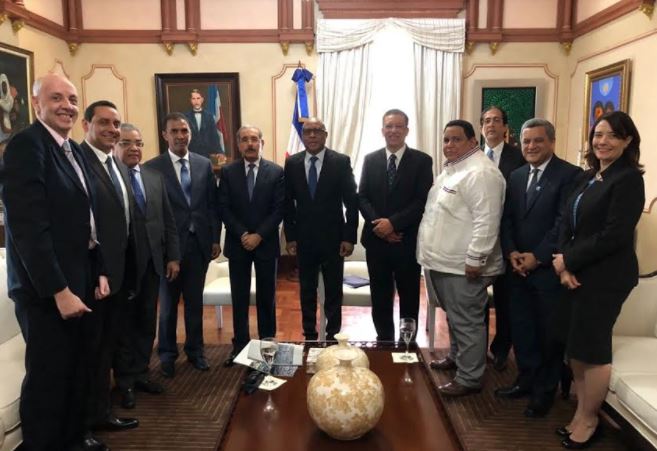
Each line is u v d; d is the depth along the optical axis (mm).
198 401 2496
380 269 2773
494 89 4781
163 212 2520
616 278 1909
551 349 2252
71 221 1781
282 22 4695
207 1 4707
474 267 2275
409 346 2320
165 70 4785
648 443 1790
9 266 1773
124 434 2211
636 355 2100
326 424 1534
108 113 2088
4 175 1684
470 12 4656
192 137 4816
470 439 2160
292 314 3869
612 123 1890
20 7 3705
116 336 2201
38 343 1749
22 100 3791
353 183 2854
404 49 4645
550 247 2209
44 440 1786
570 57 4676
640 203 1870
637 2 3553
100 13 4684
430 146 4762
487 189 2252
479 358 2465
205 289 3137
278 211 2791
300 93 4656
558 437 2172
